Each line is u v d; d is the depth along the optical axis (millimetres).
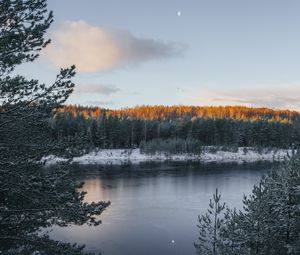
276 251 13633
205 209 40406
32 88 8312
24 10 7906
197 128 139750
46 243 8312
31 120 8320
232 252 14328
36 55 8195
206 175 71375
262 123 147375
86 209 8516
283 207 13203
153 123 139125
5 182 7645
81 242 28062
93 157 104375
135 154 114688
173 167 87312
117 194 49750
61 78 8344
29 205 8172
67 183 8656
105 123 119250
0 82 8023
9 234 8117
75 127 109438
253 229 13906
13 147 8438
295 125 152125
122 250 26516
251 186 57156
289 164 13914
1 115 8039
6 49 7832
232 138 142750
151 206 41906
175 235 30312
